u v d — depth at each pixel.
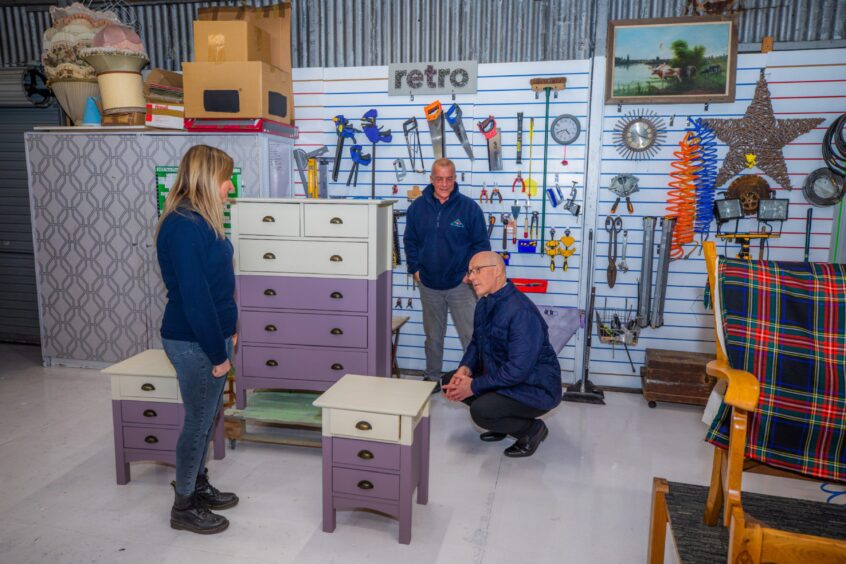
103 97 4.55
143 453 2.93
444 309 4.34
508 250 4.58
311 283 3.32
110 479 3.03
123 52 4.41
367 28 4.73
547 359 3.31
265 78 4.23
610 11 4.30
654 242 4.38
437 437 3.64
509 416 3.25
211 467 3.19
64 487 2.94
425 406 2.73
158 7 5.14
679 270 4.36
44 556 2.37
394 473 2.47
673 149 4.27
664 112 4.26
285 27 4.64
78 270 4.82
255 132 4.28
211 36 4.21
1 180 5.61
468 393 3.19
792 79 4.07
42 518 2.65
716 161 4.21
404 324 4.75
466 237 4.16
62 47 4.67
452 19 4.58
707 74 4.12
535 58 4.48
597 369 4.59
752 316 2.06
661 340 4.45
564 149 4.42
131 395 2.88
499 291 3.16
